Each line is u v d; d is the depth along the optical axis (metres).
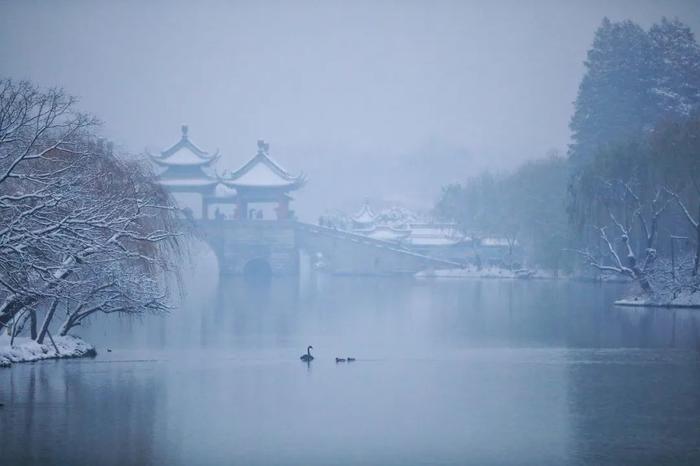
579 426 46.88
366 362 68.56
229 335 88.38
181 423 47.22
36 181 53.31
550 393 55.47
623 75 191.12
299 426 46.84
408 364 67.44
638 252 133.50
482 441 44.03
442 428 46.50
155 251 70.25
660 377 61.09
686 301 110.44
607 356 71.06
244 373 62.81
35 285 59.16
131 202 64.62
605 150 135.25
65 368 63.09
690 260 115.94
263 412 49.97
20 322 68.38
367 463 40.44
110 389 55.81
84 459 40.47
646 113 189.12
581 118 195.38
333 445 43.28
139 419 47.91
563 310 110.62
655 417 48.91
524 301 126.06
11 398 52.50
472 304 123.62
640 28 199.12
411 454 41.78
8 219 54.47
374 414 49.66
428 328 93.81
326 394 55.22
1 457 40.56
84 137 72.81
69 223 54.53
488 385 58.28
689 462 40.66
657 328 89.25
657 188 122.31
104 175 64.12
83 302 65.81
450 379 60.53
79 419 47.69
